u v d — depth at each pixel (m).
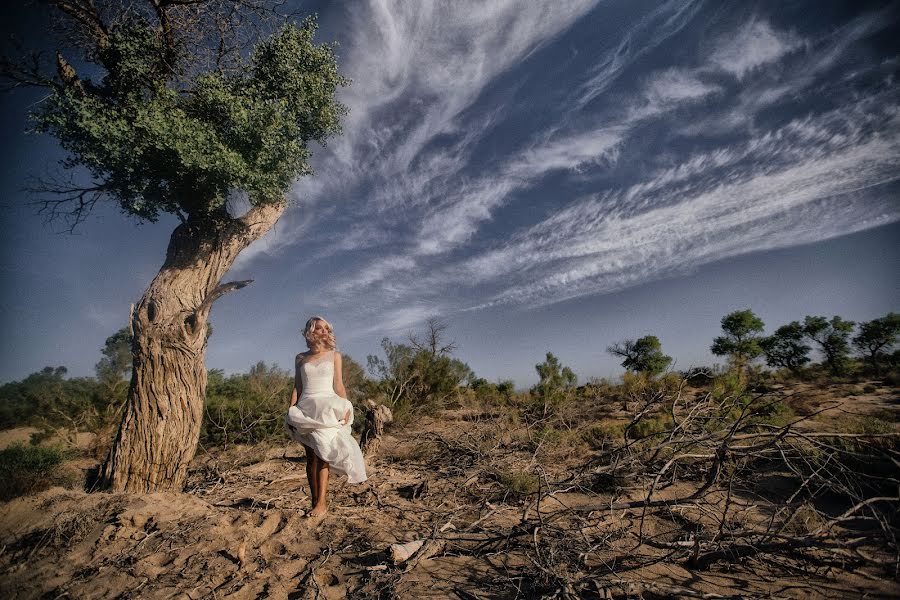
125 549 4.12
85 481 6.96
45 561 4.02
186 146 7.39
